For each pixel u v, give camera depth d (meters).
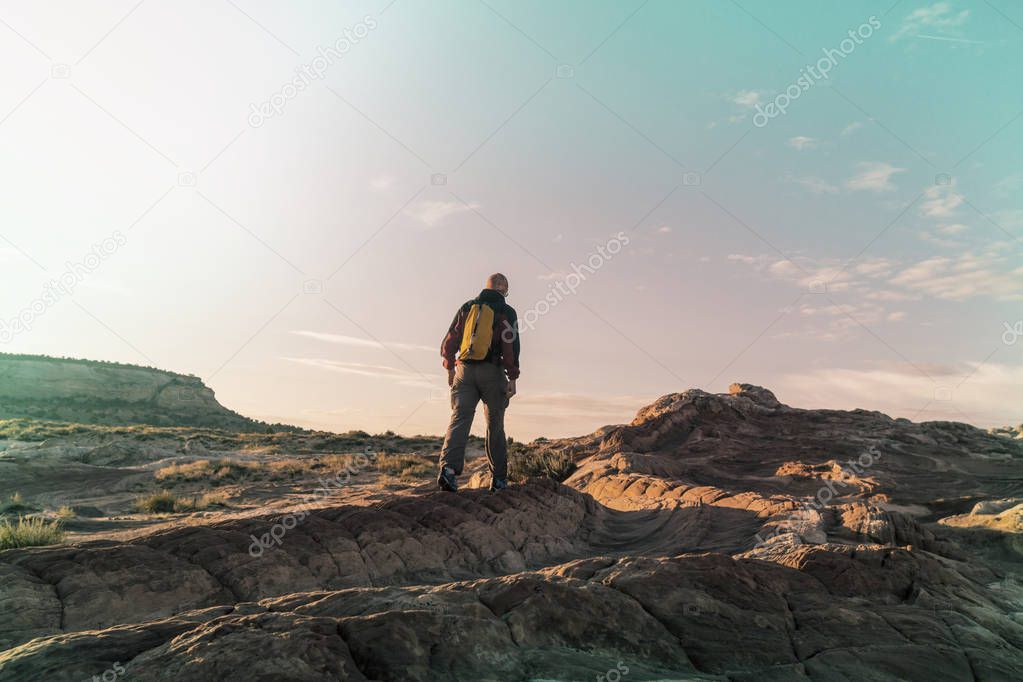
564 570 4.26
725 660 3.28
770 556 5.31
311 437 46.47
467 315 7.75
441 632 2.84
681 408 19.45
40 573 3.48
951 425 19.53
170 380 88.00
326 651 2.52
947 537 8.48
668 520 8.10
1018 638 4.31
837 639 3.69
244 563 4.13
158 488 22.55
